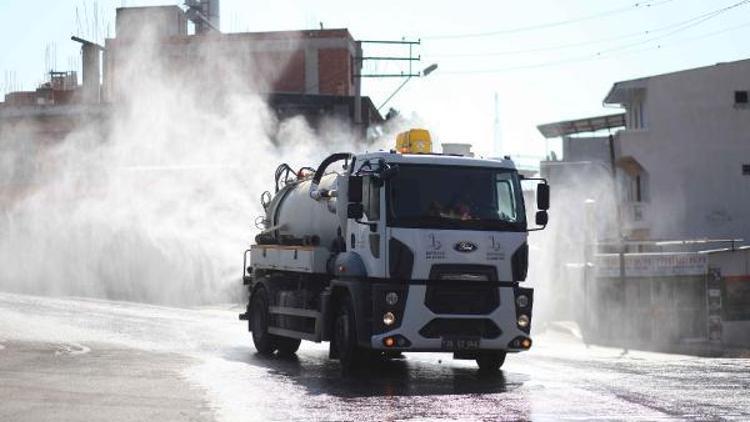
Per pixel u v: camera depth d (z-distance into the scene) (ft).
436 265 56.08
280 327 68.23
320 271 62.49
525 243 58.13
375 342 55.67
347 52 247.91
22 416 40.19
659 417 40.68
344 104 209.77
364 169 58.95
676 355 84.58
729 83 198.59
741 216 197.98
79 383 51.13
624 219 205.57
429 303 56.08
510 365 65.67
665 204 200.44
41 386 49.73
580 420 39.99
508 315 57.16
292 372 58.80
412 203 56.54
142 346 74.59
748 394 48.24
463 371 60.90
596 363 67.67
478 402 45.44
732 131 198.18
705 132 199.41
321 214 66.13
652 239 199.62
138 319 104.63
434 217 56.59
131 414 40.93
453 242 56.44
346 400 46.03
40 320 97.91
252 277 75.41
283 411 42.27
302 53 248.52
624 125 244.22
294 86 248.93
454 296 56.44
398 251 55.83
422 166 57.47
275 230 74.23
